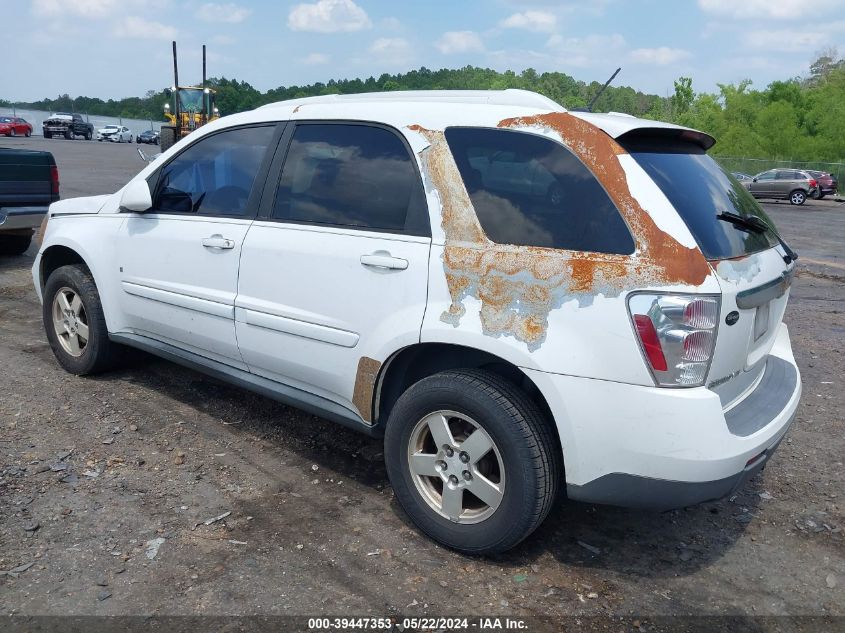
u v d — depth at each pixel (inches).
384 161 128.4
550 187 110.9
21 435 158.4
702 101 2556.6
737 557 124.3
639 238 102.5
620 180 106.0
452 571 116.3
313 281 132.2
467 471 116.7
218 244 148.5
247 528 126.5
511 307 108.8
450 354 126.8
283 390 145.9
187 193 162.2
